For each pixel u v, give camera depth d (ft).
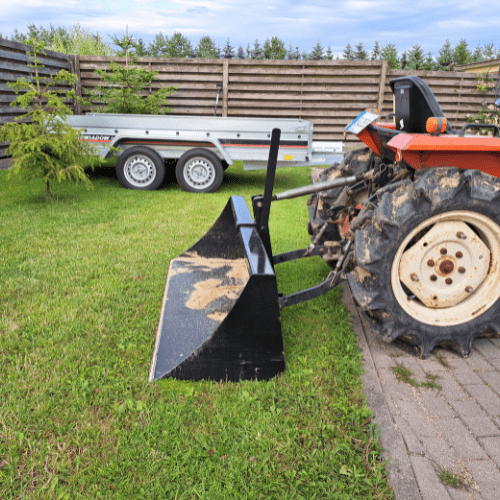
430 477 5.94
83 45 40.37
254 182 26.71
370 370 8.30
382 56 55.47
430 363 8.66
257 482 5.92
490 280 8.82
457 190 8.05
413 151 8.21
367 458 6.29
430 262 8.61
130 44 28.35
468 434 6.72
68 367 8.11
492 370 8.44
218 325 8.39
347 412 7.13
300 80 32.65
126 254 13.88
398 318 8.52
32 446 6.34
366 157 12.17
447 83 33.19
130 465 6.07
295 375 8.00
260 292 7.62
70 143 18.90
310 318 10.38
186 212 19.04
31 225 16.51
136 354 8.52
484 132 32.78
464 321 8.76
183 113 33.50
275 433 6.65
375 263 8.25
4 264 12.73
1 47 24.09
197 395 7.48
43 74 28.60
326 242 11.27
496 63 33.63
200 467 6.07
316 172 28.48
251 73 32.32
